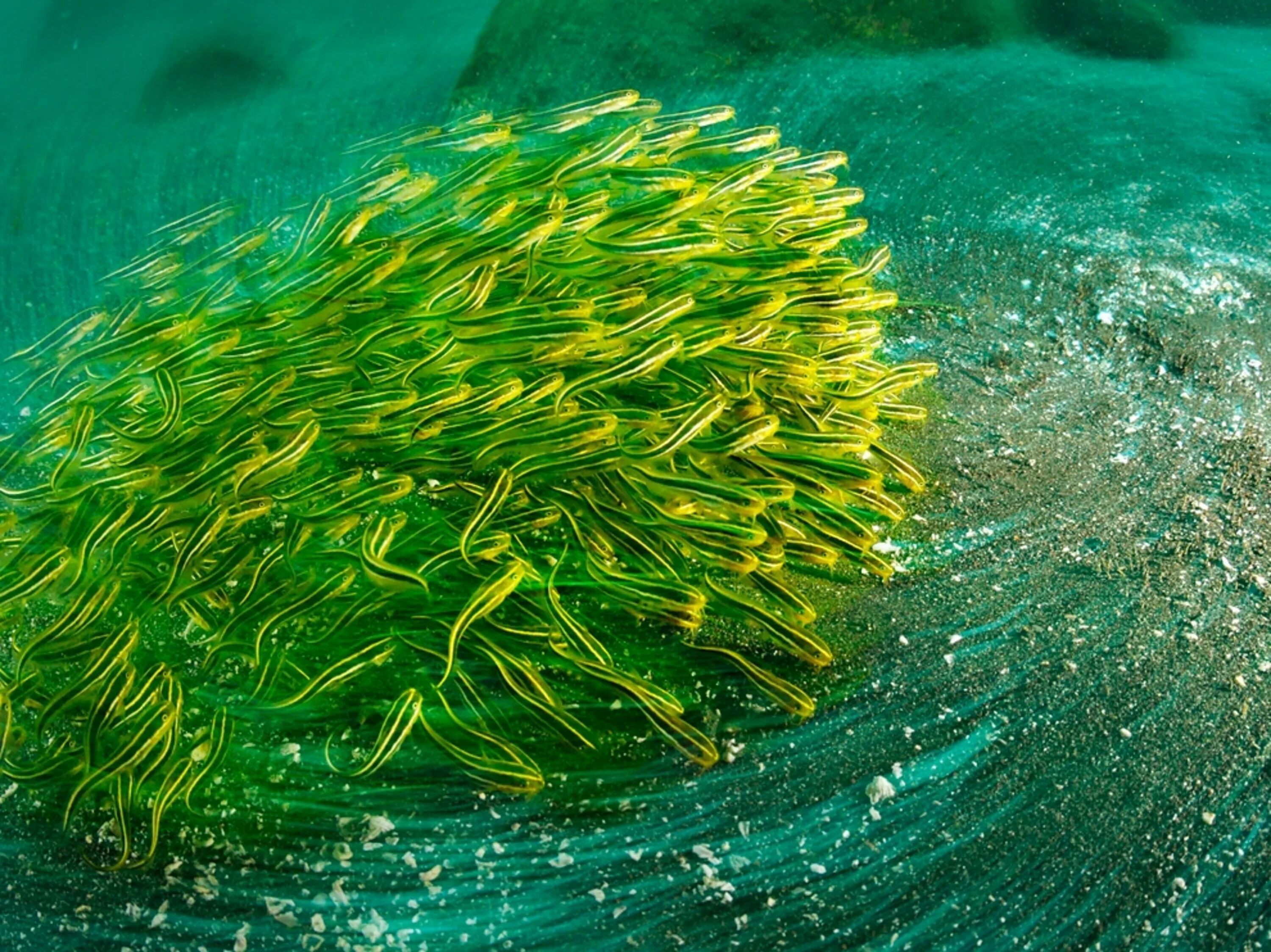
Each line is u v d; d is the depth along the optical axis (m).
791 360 0.79
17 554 0.78
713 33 1.30
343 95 1.52
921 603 0.78
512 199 0.83
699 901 0.68
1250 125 1.20
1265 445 0.85
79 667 0.76
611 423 0.74
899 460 0.82
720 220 0.85
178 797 0.71
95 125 1.56
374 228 0.87
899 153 1.16
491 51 1.32
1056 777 0.71
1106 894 0.67
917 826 0.70
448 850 0.70
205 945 0.67
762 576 0.76
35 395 0.98
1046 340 0.95
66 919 0.69
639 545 0.76
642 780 0.72
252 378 0.79
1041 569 0.79
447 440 0.76
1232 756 0.70
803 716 0.74
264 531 0.77
